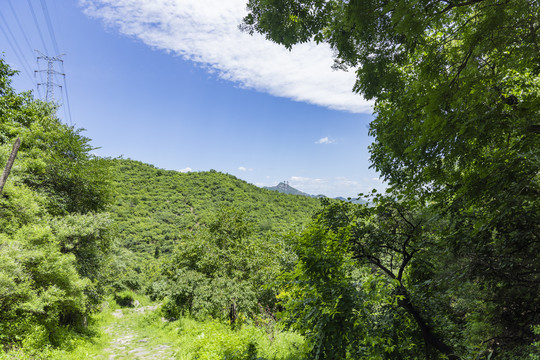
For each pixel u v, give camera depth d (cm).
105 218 1445
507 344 496
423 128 388
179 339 1348
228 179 11262
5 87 1611
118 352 1213
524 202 443
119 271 3231
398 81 457
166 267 2027
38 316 980
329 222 669
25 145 1470
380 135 635
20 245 905
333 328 404
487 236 495
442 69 392
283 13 469
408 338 534
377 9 389
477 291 561
